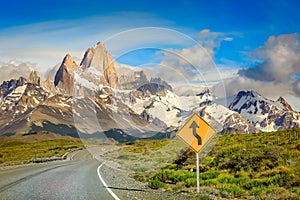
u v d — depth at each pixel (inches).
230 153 963.3
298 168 692.1
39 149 4072.3
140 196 522.6
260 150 894.4
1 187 609.0
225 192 555.5
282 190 555.2
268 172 703.1
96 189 602.9
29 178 783.7
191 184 663.8
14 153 3289.9
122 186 658.8
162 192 574.2
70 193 546.6
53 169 1111.6
